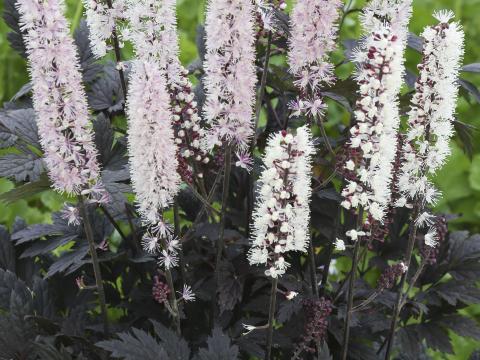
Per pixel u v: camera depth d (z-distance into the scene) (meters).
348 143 0.36
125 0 0.41
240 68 0.36
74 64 0.34
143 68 0.33
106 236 0.46
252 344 0.43
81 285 0.40
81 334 0.43
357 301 0.45
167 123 0.33
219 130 0.38
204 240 0.49
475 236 0.50
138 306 0.46
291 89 0.47
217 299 0.46
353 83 0.43
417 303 0.44
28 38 0.33
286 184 0.33
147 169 0.34
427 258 0.42
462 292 0.46
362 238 0.39
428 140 0.37
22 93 0.50
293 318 0.45
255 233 0.35
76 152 0.35
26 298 0.45
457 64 0.36
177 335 0.39
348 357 0.48
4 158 0.44
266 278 0.46
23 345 0.42
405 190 0.39
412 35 0.51
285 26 0.42
